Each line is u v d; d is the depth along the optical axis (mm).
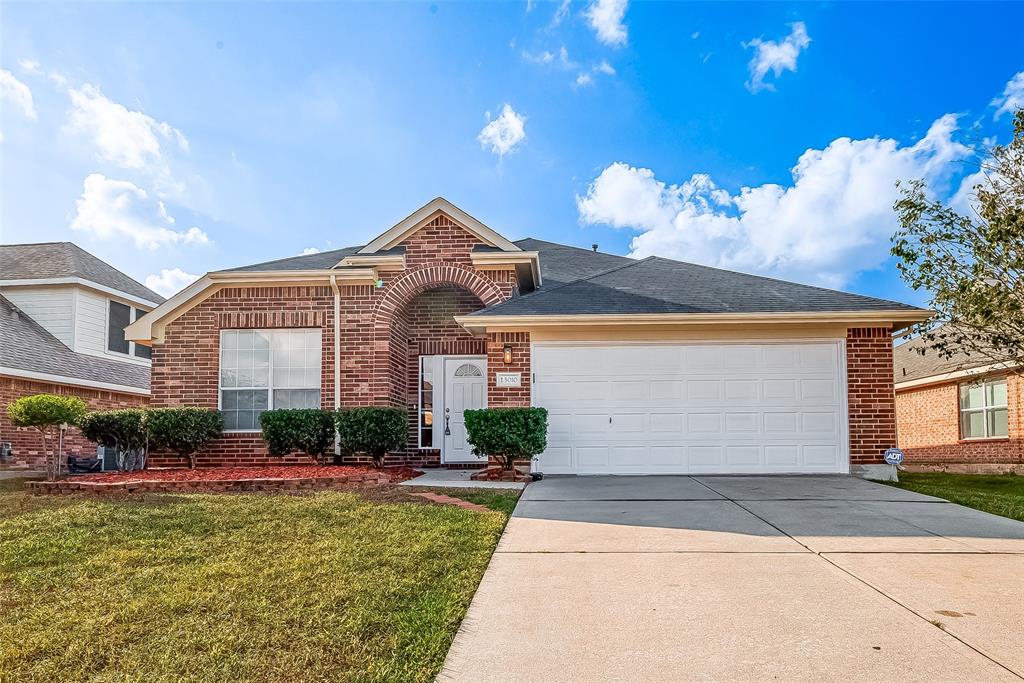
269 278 13422
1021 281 11086
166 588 5121
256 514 7637
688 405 11906
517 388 12016
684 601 4758
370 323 13461
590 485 10328
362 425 12172
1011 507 8250
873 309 11617
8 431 15453
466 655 3908
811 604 4672
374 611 4578
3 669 3779
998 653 3854
